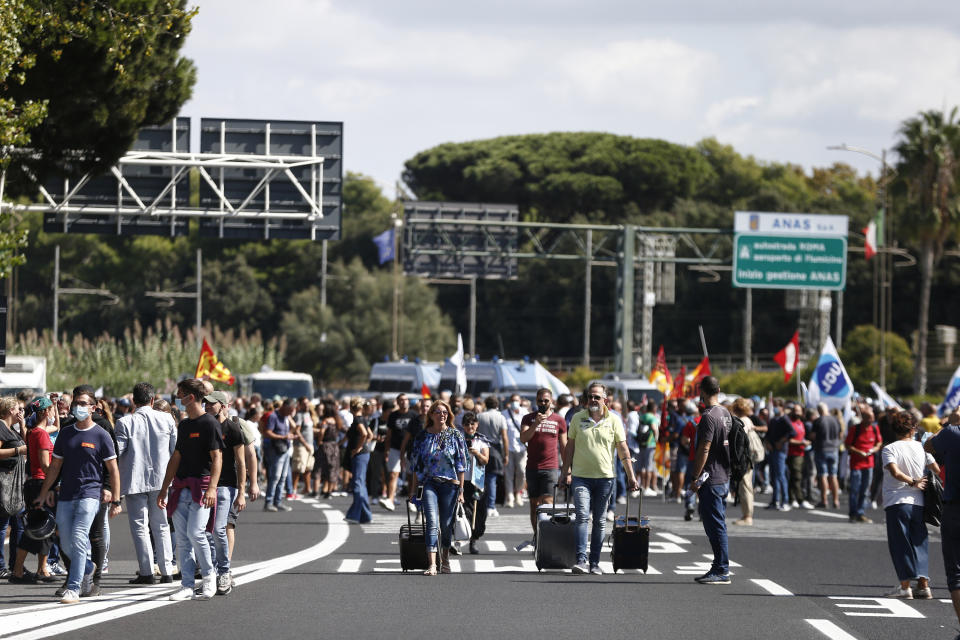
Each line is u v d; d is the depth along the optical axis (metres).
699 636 28.05
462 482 39.59
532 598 33.75
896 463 35.97
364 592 34.81
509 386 111.38
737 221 137.62
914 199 160.38
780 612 32.09
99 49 51.66
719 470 37.91
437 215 142.62
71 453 33.16
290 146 86.31
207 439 33.25
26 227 48.62
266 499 67.50
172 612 30.92
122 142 55.94
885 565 44.34
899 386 181.38
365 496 59.00
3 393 89.25
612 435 39.72
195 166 85.12
